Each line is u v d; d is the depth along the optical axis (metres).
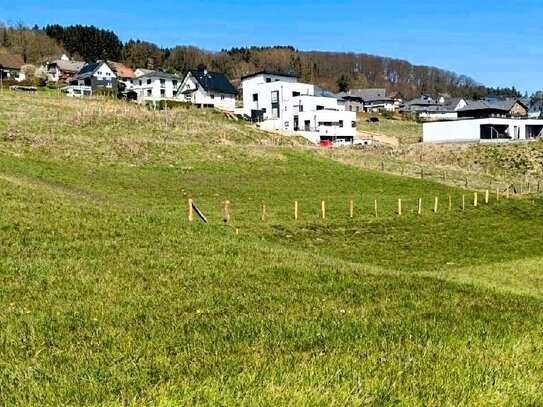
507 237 35.25
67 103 73.38
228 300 10.33
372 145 88.06
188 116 78.94
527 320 9.25
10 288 10.69
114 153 51.84
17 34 176.00
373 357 6.56
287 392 5.26
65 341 7.44
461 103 168.12
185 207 35.91
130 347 7.07
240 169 53.66
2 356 6.77
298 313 9.20
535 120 92.88
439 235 34.66
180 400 5.05
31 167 40.56
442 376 6.00
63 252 14.50
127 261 13.93
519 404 5.41
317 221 35.59
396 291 11.79
